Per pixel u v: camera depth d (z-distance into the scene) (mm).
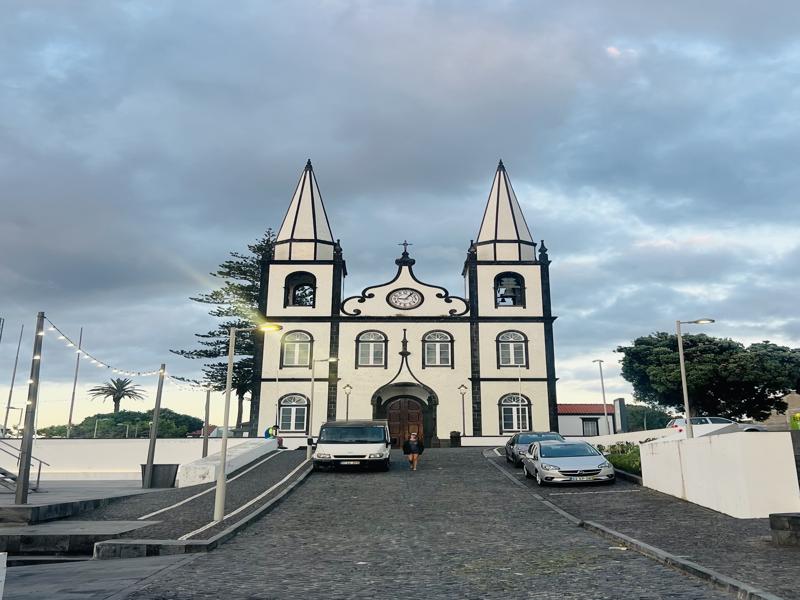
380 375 44250
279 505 17453
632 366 54781
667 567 9133
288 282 46500
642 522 13406
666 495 17641
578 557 10133
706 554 9648
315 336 44875
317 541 12359
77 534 12742
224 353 59656
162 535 12719
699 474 15656
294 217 47625
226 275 63531
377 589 8242
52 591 8320
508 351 44625
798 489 13539
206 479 23781
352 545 11852
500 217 47688
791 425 22672
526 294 45719
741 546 10320
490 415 43375
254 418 43281
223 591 8141
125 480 33906
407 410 44438
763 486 13531
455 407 43594
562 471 20516
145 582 8711
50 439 35219
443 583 8555
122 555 11492
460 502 17672
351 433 26438
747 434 13719
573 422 51906
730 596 7391
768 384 49562
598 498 17797
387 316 45281
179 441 35156
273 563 10188
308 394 43750
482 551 10953
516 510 16109
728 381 49688
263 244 64938
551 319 45156
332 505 17391
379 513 15914
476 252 47562
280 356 44469
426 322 45219
